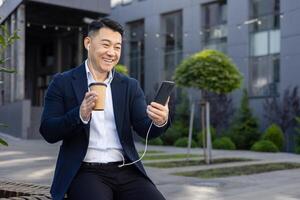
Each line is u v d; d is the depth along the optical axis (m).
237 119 22.59
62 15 28.75
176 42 28.00
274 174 10.14
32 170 10.09
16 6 26.27
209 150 12.62
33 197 4.05
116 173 2.80
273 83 22.55
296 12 21.34
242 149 21.53
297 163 12.65
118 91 2.87
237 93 24.06
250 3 23.80
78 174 2.75
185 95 26.08
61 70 36.16
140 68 30.38
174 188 8.01
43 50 39.28
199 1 26.34
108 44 2.77
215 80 11.70
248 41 23.78
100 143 2.79
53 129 2.67
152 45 29.23
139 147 20.81
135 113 2.88
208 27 26.09
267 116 22.34
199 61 11.83
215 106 24.45
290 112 21.27
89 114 2.59
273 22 22.70
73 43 35.03
